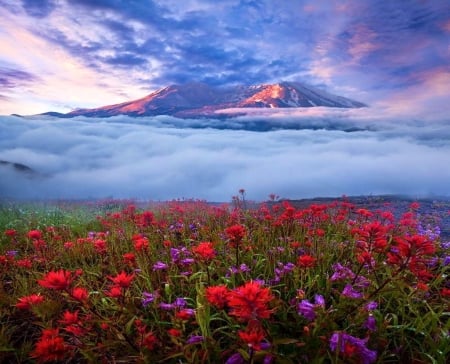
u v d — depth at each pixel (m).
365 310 2.29
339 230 4.95
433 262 3.70
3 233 6.22
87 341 2.49
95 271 4.20
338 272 3.11
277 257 3.89
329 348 2.03
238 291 1.58
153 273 3.60
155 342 2.29
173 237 5.22
